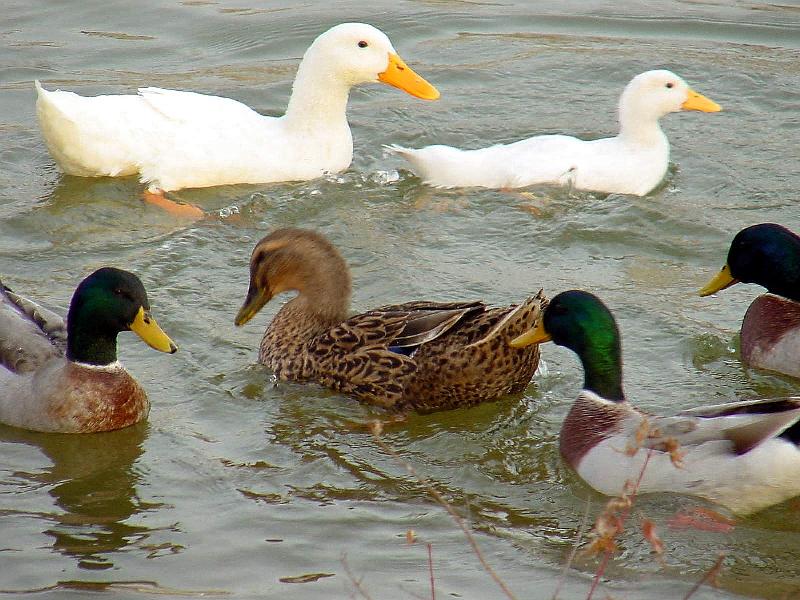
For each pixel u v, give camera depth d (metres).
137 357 12.77
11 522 9.93
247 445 11.22
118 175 16.33
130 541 9.69
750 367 12.80
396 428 11.55
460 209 15.95
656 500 10.14
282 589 9.05
